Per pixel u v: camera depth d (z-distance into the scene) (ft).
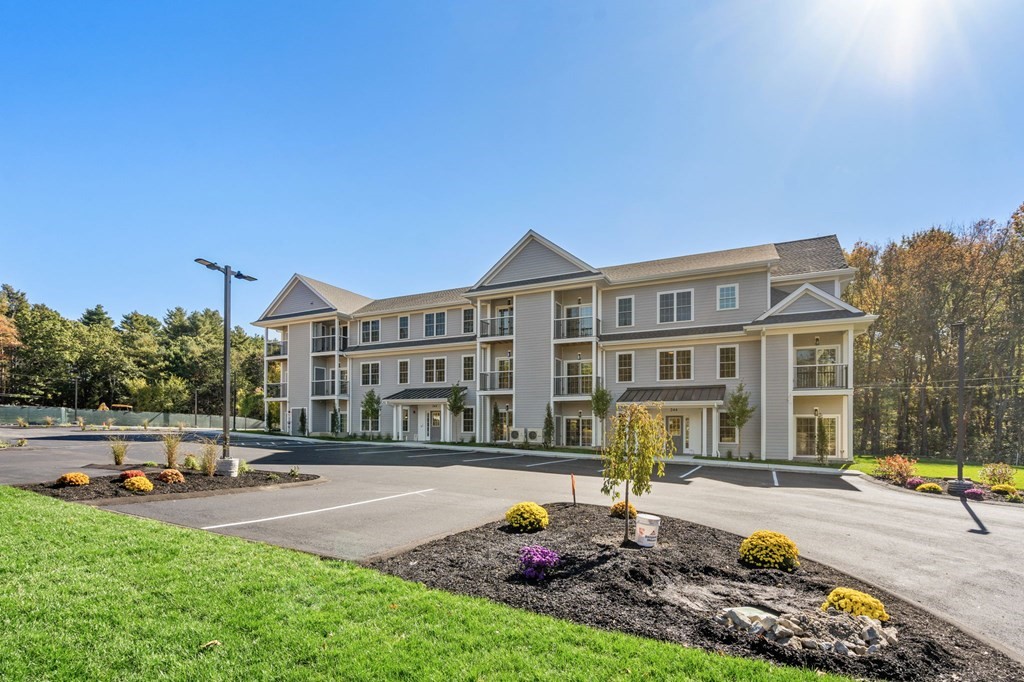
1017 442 101.86
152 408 164.66
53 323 169.37
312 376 110.93
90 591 15.39
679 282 79.05
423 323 103.35
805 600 16.43
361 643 12.46
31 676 10.93
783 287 76.59
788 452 66.74
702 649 12.78
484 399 88.79
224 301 46.50
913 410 112.27
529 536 23.76
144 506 30.40
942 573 21.13
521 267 87.40
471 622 13.75
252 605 14.58
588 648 12.51
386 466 56.75
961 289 106.22
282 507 31.30
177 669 11.23
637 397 75.20
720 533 25.26
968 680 11.87
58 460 53.88
